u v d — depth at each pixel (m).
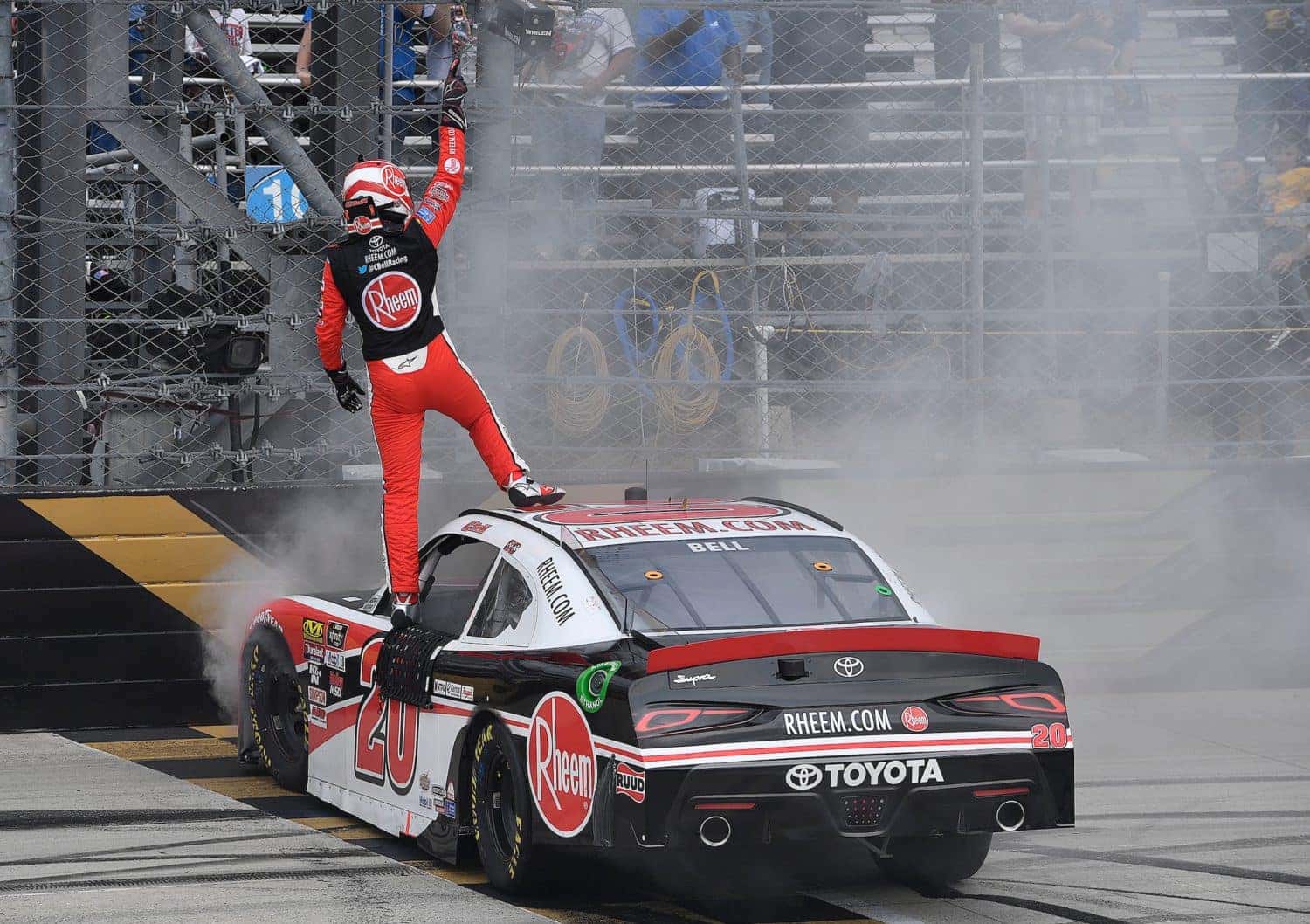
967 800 18.86
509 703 20.27
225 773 29.31
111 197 42.22
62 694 33.50
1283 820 24.86
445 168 26.91
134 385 35.19
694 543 21.84
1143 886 20.73
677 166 39.19
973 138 37.28
